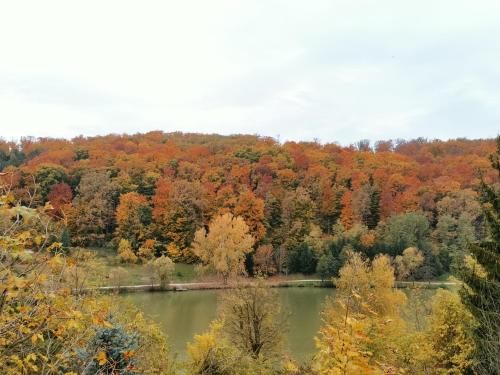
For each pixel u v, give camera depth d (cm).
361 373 572
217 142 11212
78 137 10906
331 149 10794
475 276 1199
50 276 451
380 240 6562
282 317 2534
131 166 8256
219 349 1518
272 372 1653
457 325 1465
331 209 7794
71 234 6262
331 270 5769
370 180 8512
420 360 1400
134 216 6838
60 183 7012
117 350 721
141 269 5500
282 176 8394
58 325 473
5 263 407
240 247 5553
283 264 6284
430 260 6069
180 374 1424
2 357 431
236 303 2267
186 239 6906
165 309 3834
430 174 8388
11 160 8225
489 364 1056
